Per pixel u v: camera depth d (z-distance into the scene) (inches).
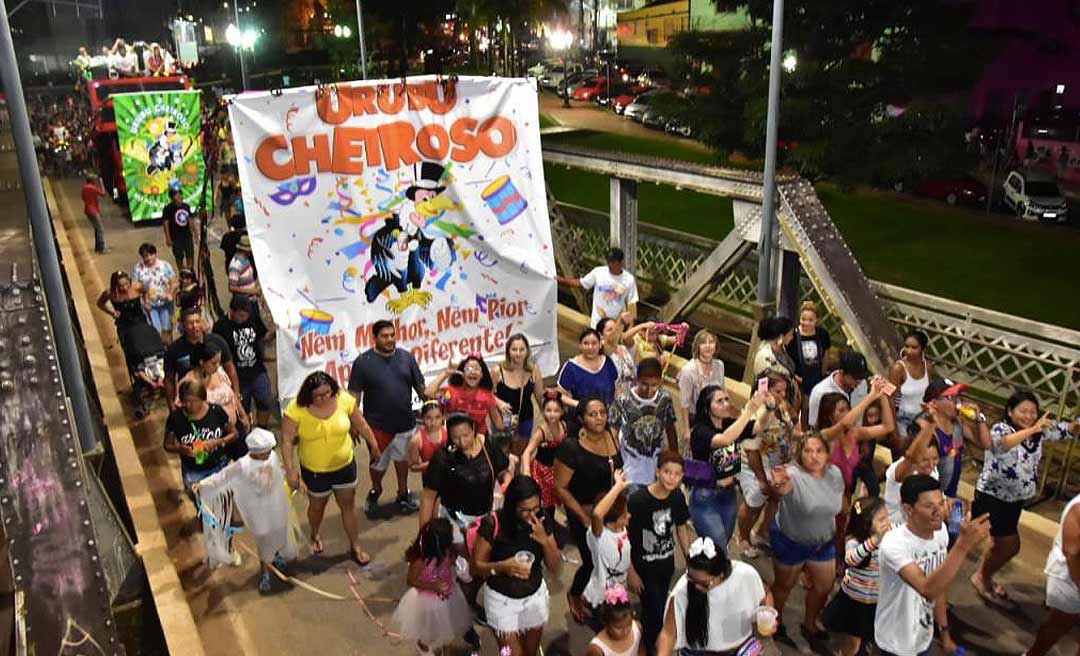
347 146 359.3
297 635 259.3
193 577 287.6
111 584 248.4
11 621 212.2
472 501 240.4
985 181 1040.2
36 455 213.8
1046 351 346.3
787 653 249.0
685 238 529.0
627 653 198.5
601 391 315.3
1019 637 254.4
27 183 301.7
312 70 2081.7
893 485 254.4
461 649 252.5
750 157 691.4
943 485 277.0
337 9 1552.7
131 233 832.9
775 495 239.3
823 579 240.8
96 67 1443.2
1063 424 254.5
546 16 1219.2
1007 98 1046.4
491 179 388.5
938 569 195.6
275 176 350.9
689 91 696.4
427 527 223.1
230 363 338.0
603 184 1083.3
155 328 450.9
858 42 649.0
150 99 833.5
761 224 406.6
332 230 362.0
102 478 316.2
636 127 1550.2
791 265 411.8
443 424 282.5
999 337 362.6
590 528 232.2
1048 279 672.4
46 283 301.9
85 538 206.2
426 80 369.7
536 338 412.2
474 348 399.5
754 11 664.4
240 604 273.4
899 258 754.8
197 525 317.4
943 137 624.1
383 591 279.6
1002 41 641.6
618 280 402.3
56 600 199.5
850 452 271.6
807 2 629.9
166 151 852.0
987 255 756.0
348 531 291.6
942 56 616.4
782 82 639.8
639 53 2171.5
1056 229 863.1
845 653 236.2
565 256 571.5
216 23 2325.3
